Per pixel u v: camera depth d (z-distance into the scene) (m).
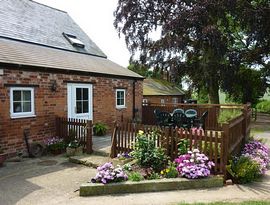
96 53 16.62
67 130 10.17
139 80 16.34
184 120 11.70
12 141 8.91
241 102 27.06
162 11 21.56
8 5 13.24
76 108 11.57
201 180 6.20
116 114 14.24
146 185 5.89
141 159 6.91
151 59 23.58
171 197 5.50
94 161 8.09
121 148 8.54
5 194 5.66
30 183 6.41
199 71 22.67
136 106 16.12
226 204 4.94
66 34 15.71
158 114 12.12
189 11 19.42
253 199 5.37
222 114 13.83
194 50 22.00
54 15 16.64
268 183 6.60
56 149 9.55
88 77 12.14
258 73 25.50
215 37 18.80
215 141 6.73
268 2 19.97
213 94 23.25
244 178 6.60
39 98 9.83
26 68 9.16
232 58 21.53
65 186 6.21
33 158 9.07
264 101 38.97
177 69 22.95
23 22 13.17
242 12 19.22
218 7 18.83
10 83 8.73
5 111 8.64
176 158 7.01
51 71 10.13
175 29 19.80
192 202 5.15
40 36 13.41
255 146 10.46
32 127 9.60
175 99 33.53
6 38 11.23
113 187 5.75
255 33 19.78
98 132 12.30
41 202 5.22
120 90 14.59
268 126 20.08
